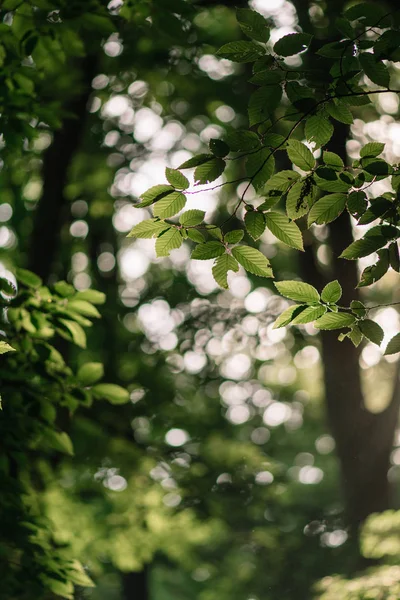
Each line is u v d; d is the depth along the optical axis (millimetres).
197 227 3146
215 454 12242
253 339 12578
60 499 8555
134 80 11391
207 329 12828
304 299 3170
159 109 12758
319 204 3191
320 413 18984
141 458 10633
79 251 13711
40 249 10242
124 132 12680
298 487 20203
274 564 13539
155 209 3080
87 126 12445
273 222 3123
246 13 2955
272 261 13070
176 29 5793
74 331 5223
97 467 10023
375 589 6293
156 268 14711
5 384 5359
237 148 3055
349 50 3045
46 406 5383
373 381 14273
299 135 7375
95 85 11586
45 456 9312
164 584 21156
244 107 11586
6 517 5750
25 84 5512
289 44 2994
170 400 12352
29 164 12320
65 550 6207
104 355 12633
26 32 5047
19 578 5723
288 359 14766
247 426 17750
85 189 13336
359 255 3189
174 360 13289
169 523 10406
